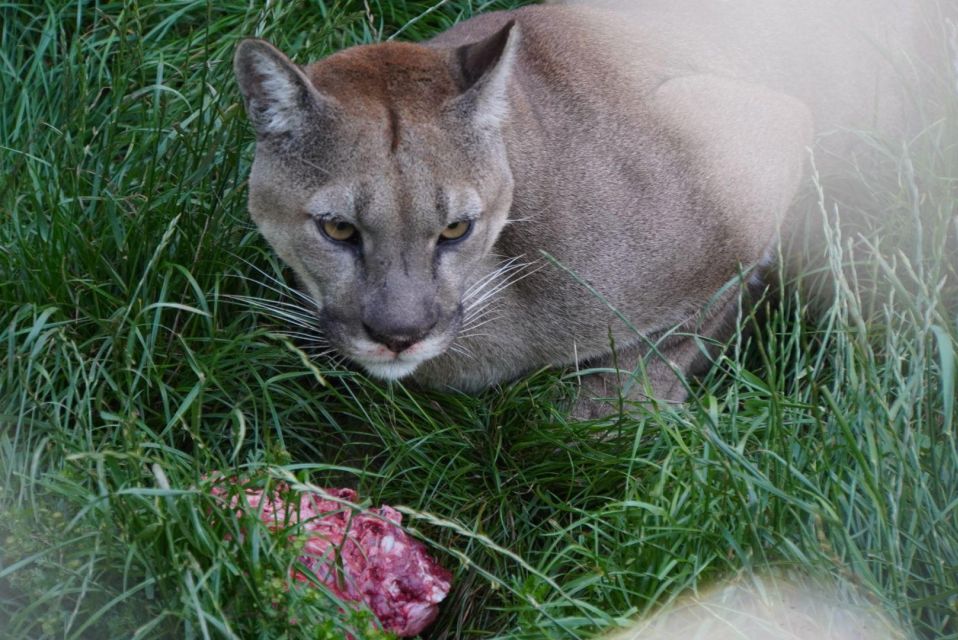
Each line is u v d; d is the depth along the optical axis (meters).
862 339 4.28
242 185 5.22
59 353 4.68
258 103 4.42
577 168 4.82
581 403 5.18
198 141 5.32
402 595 4.16
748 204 5.16
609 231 4.84
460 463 4.91
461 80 4.54
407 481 4.79
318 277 4.53
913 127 5.97
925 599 3.83
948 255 5.31
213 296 5.06
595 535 4.23
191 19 6.35
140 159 5.43
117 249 5.07
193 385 4.84
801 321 5.10
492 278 4.76
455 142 4.37
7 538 3.94
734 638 3.84
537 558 4.53
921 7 6.11
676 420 4.52
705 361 5.65
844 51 5.99
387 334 4.34
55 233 4.99
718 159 5.09
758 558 3.98
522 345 5.06
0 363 4.66
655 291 4.99
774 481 4.25
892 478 4.18
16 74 5.81
